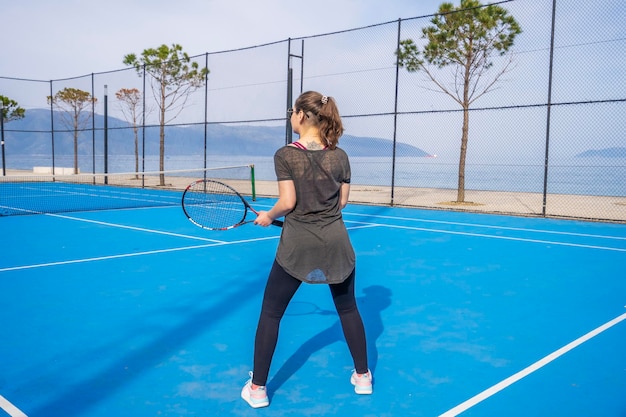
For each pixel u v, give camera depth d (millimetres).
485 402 3158
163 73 22500
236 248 8234
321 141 3090
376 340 4199
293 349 4008
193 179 28281
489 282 6105
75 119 28031
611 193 22844
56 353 3875
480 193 20453
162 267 6812
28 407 3057
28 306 5043
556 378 3492
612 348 4027
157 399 3186
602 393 3275
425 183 30234
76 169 28109
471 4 14500
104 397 3201
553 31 11688
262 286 5859
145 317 4738
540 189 25328
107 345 4051
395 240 9109
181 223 11242
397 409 3080
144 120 21594
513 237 9508
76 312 4867
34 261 7156
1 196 18875
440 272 6609
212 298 5371
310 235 2984
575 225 11273
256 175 41781
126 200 17109
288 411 3059
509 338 4242
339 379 3492
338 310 3248
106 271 6562
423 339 4223
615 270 6770
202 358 3822
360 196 18922
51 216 12609
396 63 14086
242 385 3395
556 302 5293
